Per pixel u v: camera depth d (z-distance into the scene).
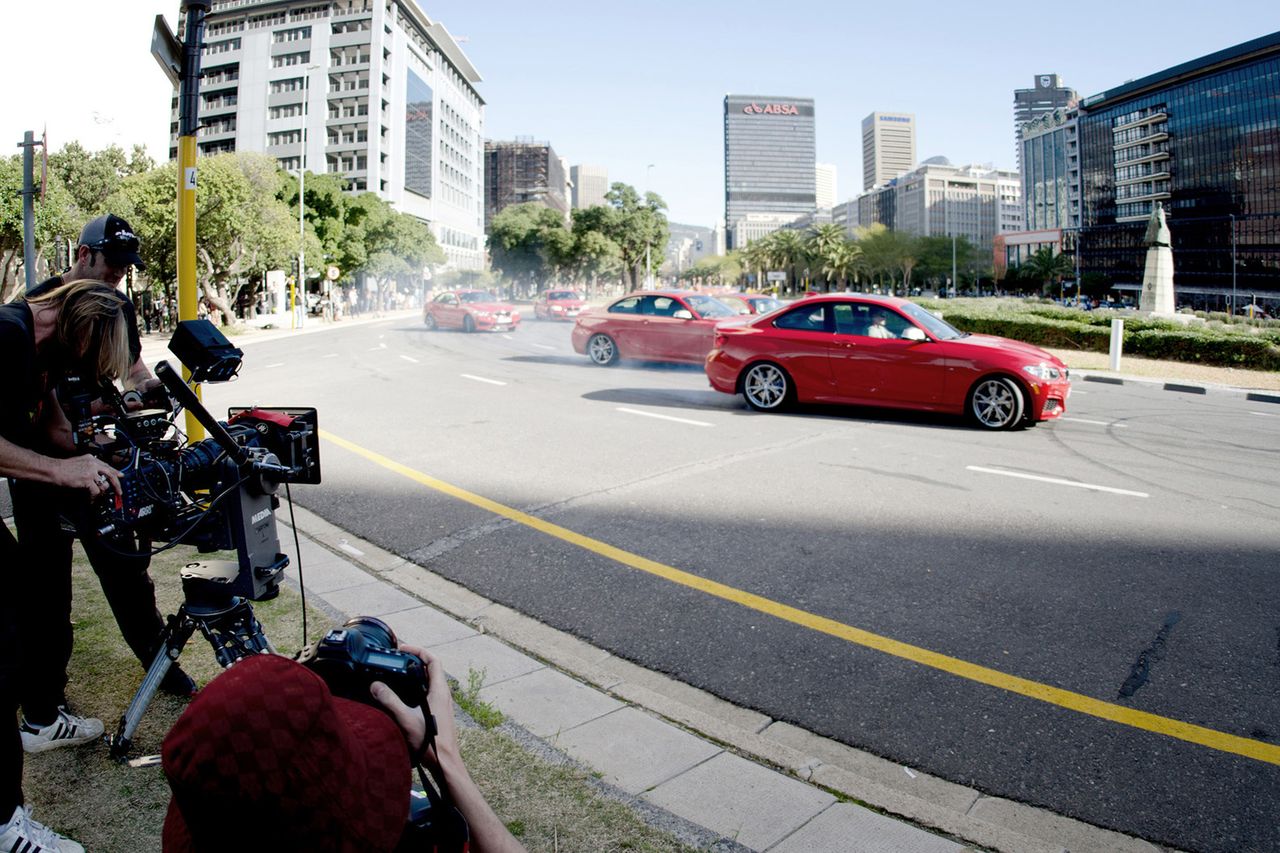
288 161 103.50
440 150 124.94
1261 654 3.98
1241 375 16.66
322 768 0.89
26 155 11.32
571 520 6.21
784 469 7.73
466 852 1.25
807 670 3.88
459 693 3.44
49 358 2.58
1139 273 140.25
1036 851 2.53
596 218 93.62
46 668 2.85
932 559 5.30
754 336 11.09
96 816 2.55
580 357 19.56
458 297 33.41
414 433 9.75
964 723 3.41
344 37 100.81
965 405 9.88
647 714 3.37
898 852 2.50
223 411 11.66
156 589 4.45
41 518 2.78
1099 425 10.34
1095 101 147.38
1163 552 5.39
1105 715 3.46
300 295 40.50
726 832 2.57
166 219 30.78
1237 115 120.50
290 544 5.68
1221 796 2.92
